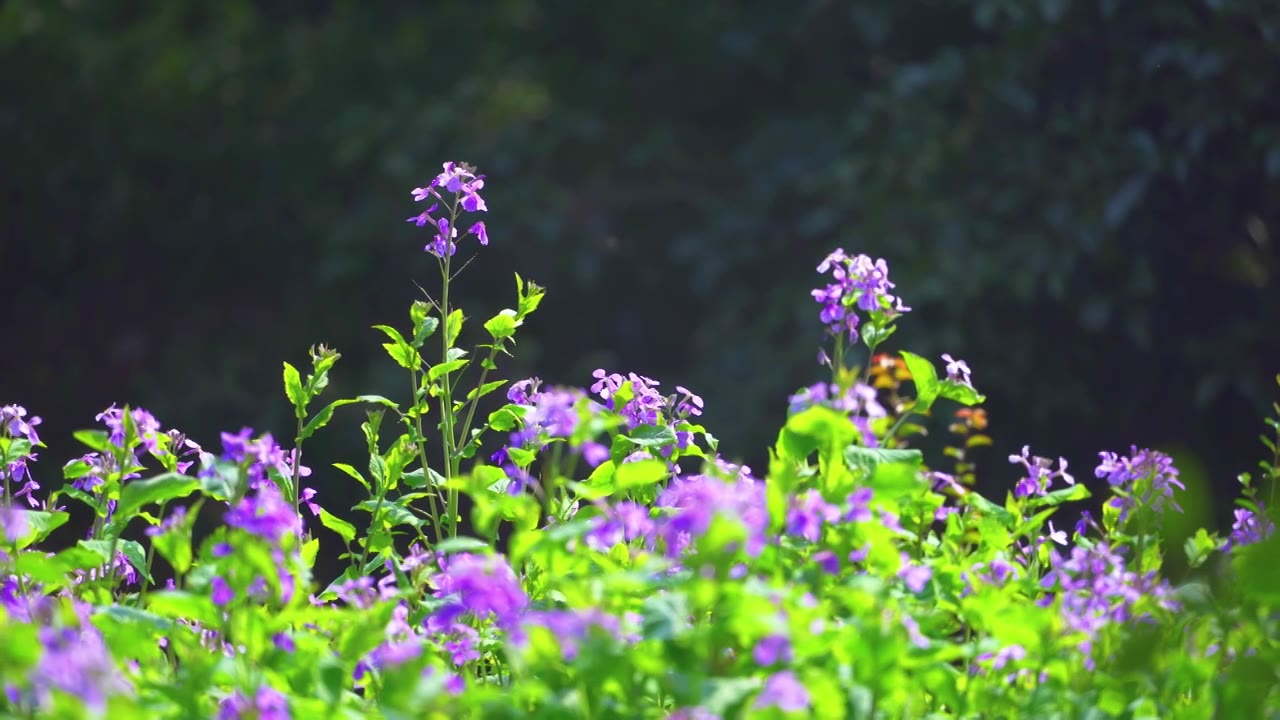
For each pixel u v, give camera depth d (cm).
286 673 278
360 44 1384
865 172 1050
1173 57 892
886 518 297
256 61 1403
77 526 862
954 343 953
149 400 1315
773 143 1167
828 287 339
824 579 292
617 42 1336
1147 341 930
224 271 1412
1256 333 937
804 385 1030
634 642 288
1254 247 952
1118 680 281
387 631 288
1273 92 910
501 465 388
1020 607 277
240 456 289
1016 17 960
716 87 1326
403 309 1282
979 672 322
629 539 342
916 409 342
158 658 312
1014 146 977
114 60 1397
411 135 1264
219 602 273
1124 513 357
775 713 235
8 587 330
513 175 1259
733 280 1169
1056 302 973
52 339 1413
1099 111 951
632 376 388
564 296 1252
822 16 1181
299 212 1382
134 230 1411
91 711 206
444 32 1388
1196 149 891
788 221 1146
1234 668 274
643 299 1262
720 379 1086
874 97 1030
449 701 252
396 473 392
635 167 1291
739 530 243
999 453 984
